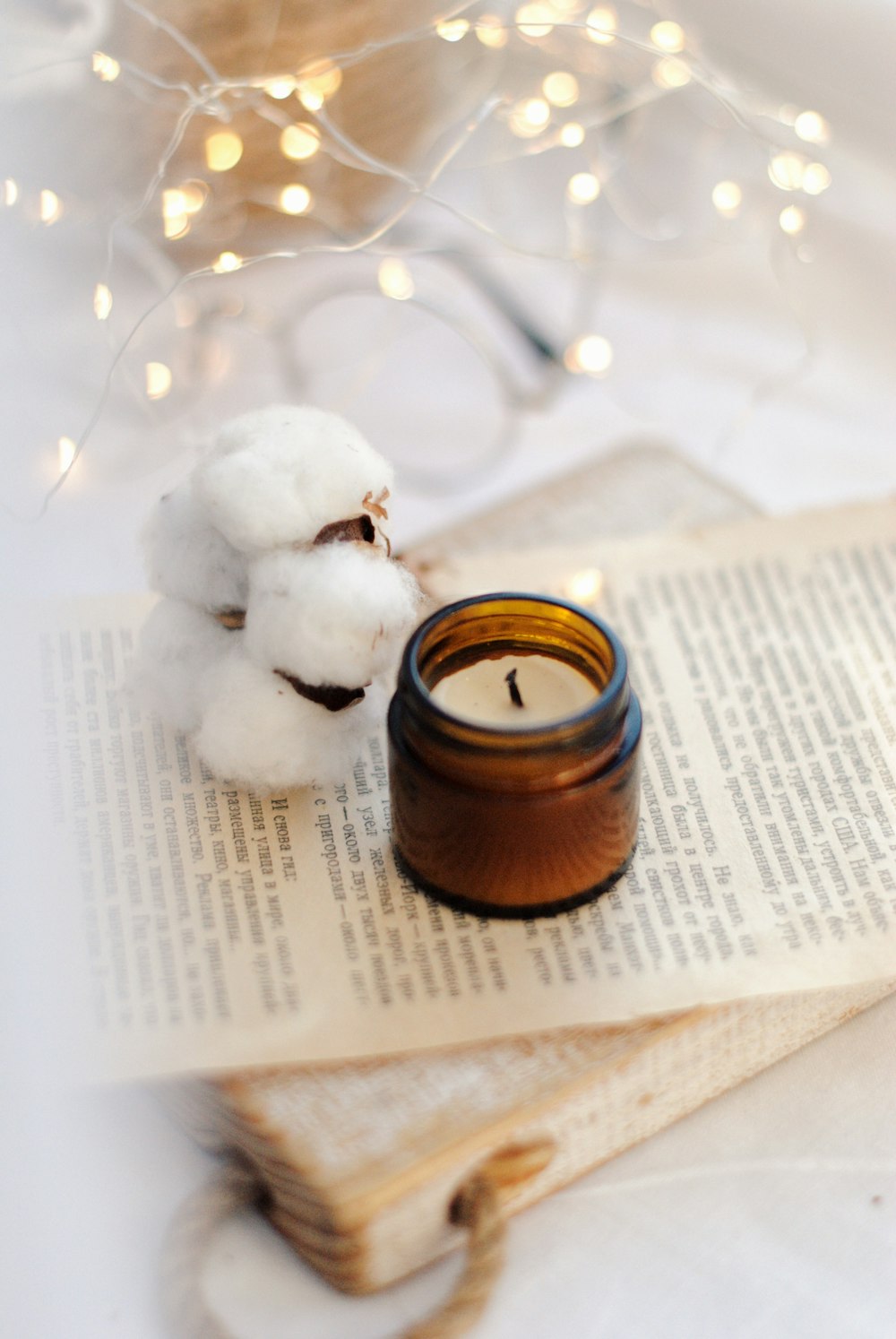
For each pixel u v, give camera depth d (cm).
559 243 92
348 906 65
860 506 75
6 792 64
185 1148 63
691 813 67
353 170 83
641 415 86
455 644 65
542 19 74
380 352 86
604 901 65
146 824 66
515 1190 61
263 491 61
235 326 87
